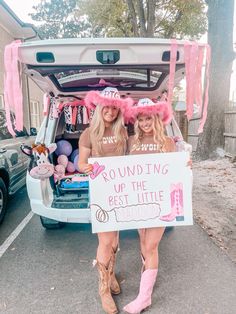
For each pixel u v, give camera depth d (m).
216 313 2.44
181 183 2.42
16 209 5.04
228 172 6.95
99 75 3.49
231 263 3.20
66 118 4.14
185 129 10.02
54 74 3.36
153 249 2.52
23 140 5.57
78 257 3.40
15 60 2.59
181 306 2.54
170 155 2.38
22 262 3.30
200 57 2.69
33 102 15.68
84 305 2.59
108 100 2.32
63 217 3.40
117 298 2.67
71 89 3.78
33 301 2.65
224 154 8.26
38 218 4.60
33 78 3.42
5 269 3.16
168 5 16.66
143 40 2.64
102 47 2.66
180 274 3.01
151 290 2.53
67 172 3.89
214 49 8.23
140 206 2.43
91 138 2.45
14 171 4.85
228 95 8.45
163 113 2.44
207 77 2.83
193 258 3.32
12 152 4.78
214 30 8.17
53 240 3.84
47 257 3.41
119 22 17.61
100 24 18.59
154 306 2.54
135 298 2.67
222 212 4.66
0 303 2.63
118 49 2.68
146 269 2.54
